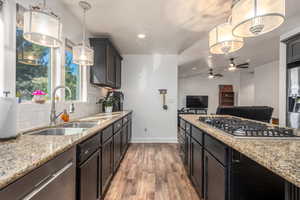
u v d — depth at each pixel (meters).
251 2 1.12
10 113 1.08
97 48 2.96
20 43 1.52
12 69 1.36
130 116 4.08
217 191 1.28
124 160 3.00
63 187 0.96
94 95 3.21
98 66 2.96
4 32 1.29
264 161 0.73
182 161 2.85
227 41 1.65
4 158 0.75
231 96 8.68
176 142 4.36
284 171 0.62
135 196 1.89
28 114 1.51
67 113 2.07
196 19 2.48
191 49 4.00
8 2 1.32
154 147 3.88
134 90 4.41
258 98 6.67
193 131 2.03
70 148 1.05
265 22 1.25
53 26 1.28
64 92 2.17
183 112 8.02
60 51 2.08
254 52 4.52
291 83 3.03
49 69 1.97
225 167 1.16
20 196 0.65
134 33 3.00
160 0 2.01
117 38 3.24
